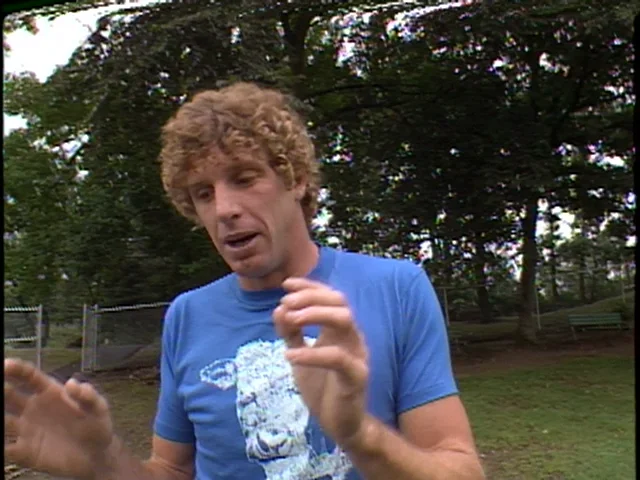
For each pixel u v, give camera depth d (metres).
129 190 12.09
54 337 11.92
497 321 15.47
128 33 10.91
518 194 14.08
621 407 8.11
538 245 16.20
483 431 7.20
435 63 14.47
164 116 10.91
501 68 14.54
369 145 14.46
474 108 14.44
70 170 13.06
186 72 10.77
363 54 14.69
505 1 12.70
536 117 14.84
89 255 12.62
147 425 7.16
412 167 14.57
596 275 16.50
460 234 14.59
